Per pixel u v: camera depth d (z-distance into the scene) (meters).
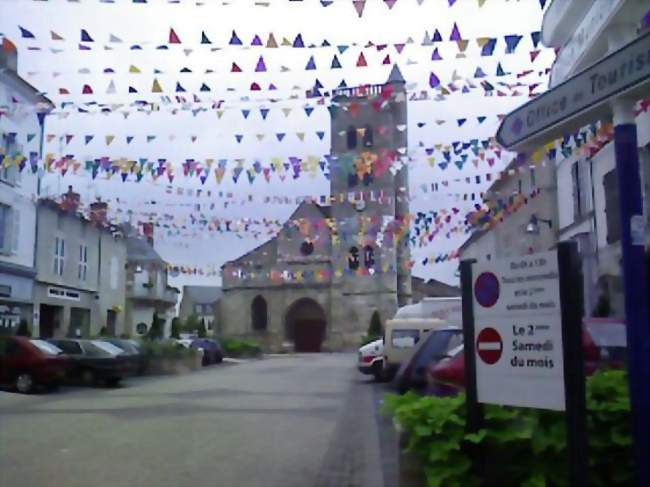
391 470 7.77
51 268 28.62
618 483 4.98
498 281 5.05
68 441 9.62
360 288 53.75
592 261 19.45
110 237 35.28
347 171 16.75
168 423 11.57
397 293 53.94
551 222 24.62
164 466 7.89
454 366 9.57
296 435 10.44
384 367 20.48
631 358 4.51
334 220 39.03
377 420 12.18
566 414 4.53
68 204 27.53
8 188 24.98
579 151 16.55
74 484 6.95
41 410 13.57
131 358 20.84
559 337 4.62
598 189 18.59
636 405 4.47
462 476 5.02
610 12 7.24
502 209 22.48
